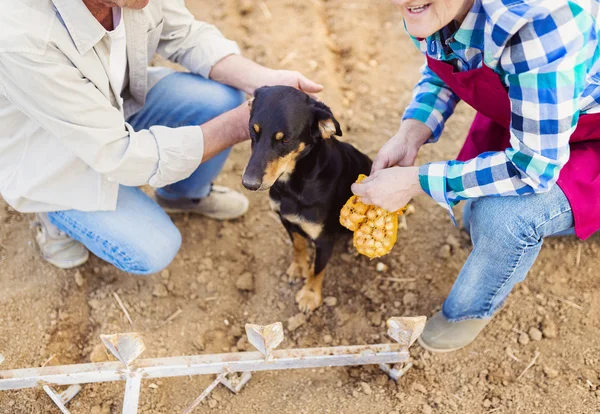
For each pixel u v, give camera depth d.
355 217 2.78
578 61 2.04
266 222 3.87
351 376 3.13
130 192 3.18
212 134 2.93
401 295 3.47
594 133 2.58
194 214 3.87
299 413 3.00
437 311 3.38
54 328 3.28
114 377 2.53
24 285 3.40
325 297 3.50
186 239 3.74
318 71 4.44
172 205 3.79
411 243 3.68
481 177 2.40
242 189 4.01
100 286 3.51
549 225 2.54
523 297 3.37
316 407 3.02
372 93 4.43
